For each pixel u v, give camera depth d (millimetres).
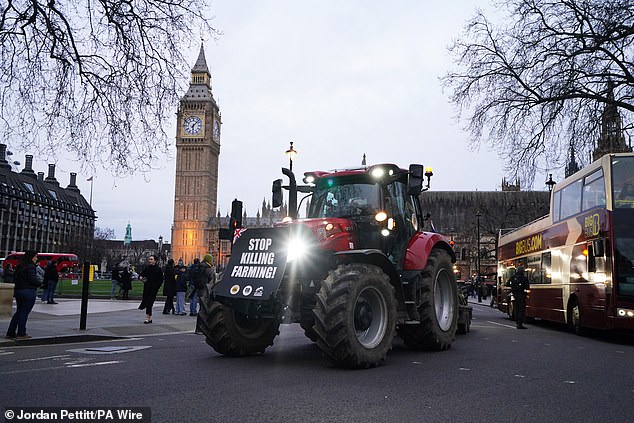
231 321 8148
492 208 98312
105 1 12297
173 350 9320
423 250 9531
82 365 7379
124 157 12992
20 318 10406
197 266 17703
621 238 12383
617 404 5383
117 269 28125
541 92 20625
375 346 7348
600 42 18625
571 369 7613
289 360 7988
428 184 11141
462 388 5973
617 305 12180
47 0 11922
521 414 4875
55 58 12172
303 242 7801
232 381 6215
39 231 127250
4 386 5840
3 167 119062
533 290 18984
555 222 16750
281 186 9789
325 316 7004
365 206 9055
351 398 5375
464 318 13047
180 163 150125
